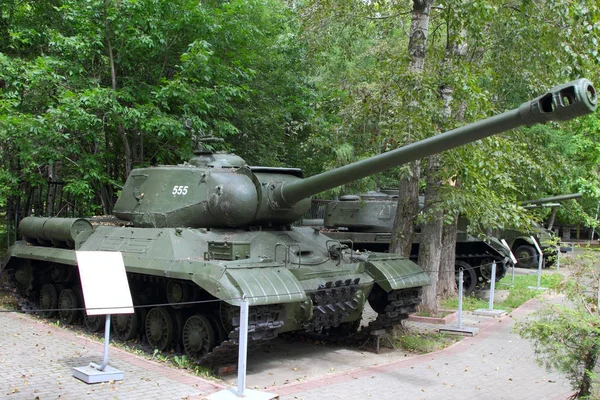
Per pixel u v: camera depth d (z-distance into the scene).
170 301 10.11
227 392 7.64
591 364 6.88
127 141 16.75
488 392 8.43
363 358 10.66
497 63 14.16
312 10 15.17
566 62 12.35
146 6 15.11
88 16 15.19
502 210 12.23
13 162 15.77
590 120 24.42
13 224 17.39
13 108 15.08
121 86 16.70
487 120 6.98
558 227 41.50
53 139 14.59
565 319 6.81
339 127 13.02
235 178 10.65
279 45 19.11
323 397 7.95
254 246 10.27
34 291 14.02
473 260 19.47
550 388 8.68
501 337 12.29
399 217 12.64
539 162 15.88
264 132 19.36
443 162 12.02
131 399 7.25
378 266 10.94
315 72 21.03
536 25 12.77
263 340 8.95
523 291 18.31
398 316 11.25
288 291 8.72
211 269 8.73
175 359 9.43
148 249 10.19
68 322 12.55
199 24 15.91
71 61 15.34
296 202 10.60
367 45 20.33
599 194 25.55
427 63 13.12
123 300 8.14
